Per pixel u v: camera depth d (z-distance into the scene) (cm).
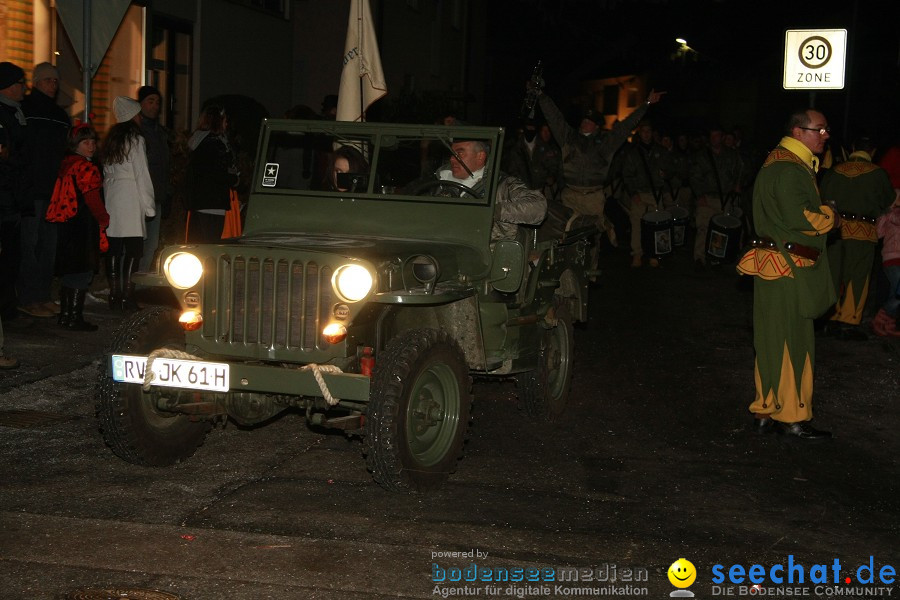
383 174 622
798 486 574
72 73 1112
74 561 434
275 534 472
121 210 945
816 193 639
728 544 482
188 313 522
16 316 902
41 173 861
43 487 527
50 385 724
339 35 1680
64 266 861
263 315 518
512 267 580
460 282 564
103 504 505
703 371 862
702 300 1230
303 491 534
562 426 684
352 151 627
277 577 424
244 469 569
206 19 1340
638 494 550
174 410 538
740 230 1398
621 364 880
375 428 500
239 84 1455
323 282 508
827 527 511
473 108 2888
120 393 530
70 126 881
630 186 1498
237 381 505
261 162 639
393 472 506
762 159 1662
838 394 792
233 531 474
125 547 451
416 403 525
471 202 600
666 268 1509
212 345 527
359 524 488
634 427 688
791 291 648
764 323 662
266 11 1530
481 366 581
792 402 661
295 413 690
